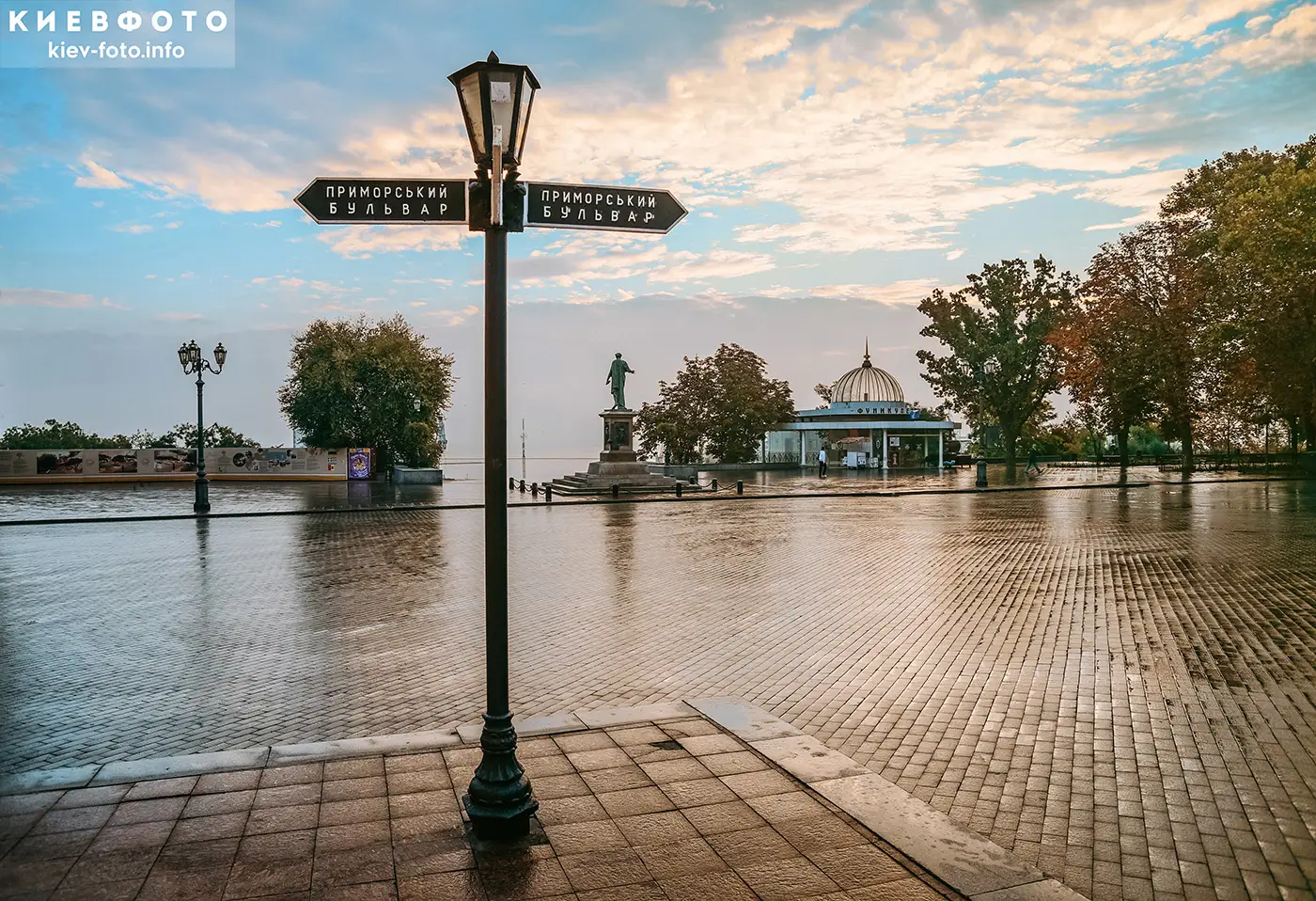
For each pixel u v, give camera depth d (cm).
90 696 755
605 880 401
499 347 459
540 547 1772
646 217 517
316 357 4719
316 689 773
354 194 488
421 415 4894
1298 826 484
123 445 4884
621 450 3806
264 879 398
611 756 562
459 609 1133
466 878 401
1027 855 450
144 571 1478
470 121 466
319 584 1336
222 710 713
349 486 4003
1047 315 5078
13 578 1404
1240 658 855
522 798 453
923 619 1052
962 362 5306
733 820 466
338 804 484
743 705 675
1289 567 1430
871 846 437
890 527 2155
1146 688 760
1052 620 1042
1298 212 3562
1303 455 4691
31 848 428
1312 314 3853
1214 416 4691
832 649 905
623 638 962
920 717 684
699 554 1662
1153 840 468
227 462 4375
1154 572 1398
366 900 381
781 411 6128
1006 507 2744
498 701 459
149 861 416
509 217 460
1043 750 609
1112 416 4553
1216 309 4138
